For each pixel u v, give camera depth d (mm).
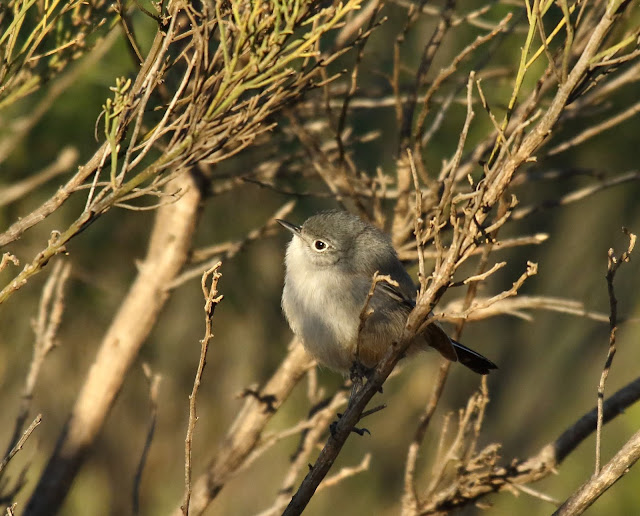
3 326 13594
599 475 6645
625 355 19062
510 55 13477
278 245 15586
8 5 7586
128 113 6641
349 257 9305
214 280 5781
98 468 17391
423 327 6305
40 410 15820
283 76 6363
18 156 11672
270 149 11375
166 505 17328
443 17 10047
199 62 6438
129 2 7129
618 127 15414
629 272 19000
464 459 8984
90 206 6414
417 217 6164
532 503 17703
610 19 5691
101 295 14016
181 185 11094
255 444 10477
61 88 9328
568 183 18281
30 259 12820
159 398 17500
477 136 13695
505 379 19422
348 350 9266
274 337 16875
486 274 6023
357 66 9375
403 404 19141
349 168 10672
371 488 18844
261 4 6215
